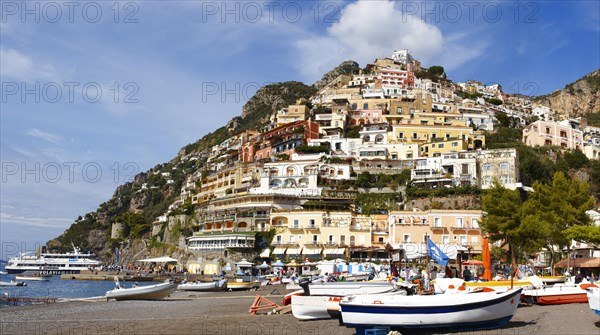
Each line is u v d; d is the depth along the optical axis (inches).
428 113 6673.2
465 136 5772.6
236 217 4857.3
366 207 4719.5
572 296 1433.3
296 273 3595.0
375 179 5142.7
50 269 6678.2
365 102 7377.0
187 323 1382.9
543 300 1427.2
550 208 2544.3
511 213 2642.7
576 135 6117.1
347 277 2210.9
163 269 5088.6
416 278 2026.3
